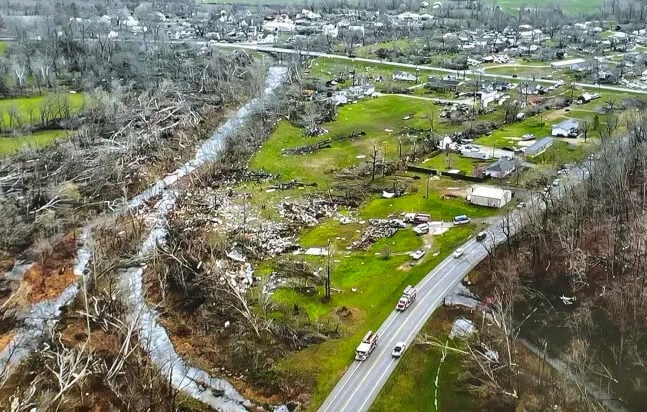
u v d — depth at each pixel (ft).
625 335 408.26
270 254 551.59
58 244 579.89
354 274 504.02
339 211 634.84
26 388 401.29
